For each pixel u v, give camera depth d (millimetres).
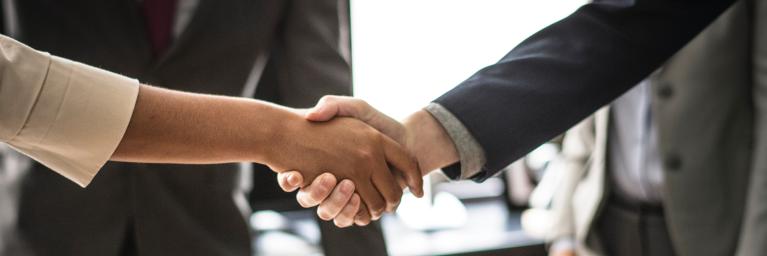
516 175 2965
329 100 1514
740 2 2062
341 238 1719
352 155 1479
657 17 1611
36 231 1591
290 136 1444
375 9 2803
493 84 1568
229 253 1693
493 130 1526
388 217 2912
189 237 1665
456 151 1555
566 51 1608
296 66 1762
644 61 1604
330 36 1792
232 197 1716
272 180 2252
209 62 1678
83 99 1226
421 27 2842
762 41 1960
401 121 1560
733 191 2084
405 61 2838
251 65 1727
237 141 1374
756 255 1872
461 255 2512
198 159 1352
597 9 1651
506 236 2660
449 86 2885
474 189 3119
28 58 1196
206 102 1352
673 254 2203
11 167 1622
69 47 1614
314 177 1467
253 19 1708
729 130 2090
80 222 1611
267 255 2420
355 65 2801
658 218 2217
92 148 1249
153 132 1289
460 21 2879
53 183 1604
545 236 2617
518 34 2936
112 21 1636
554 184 2707
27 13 1601
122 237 1640
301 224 2721
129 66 1644
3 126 1192
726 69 2074
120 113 1248
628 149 2225
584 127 2424
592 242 2330
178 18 1697
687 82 2092
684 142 2096
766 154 1899
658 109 2119
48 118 1207
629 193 2256
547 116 1551
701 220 2090
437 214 2854
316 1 1790
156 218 1654
